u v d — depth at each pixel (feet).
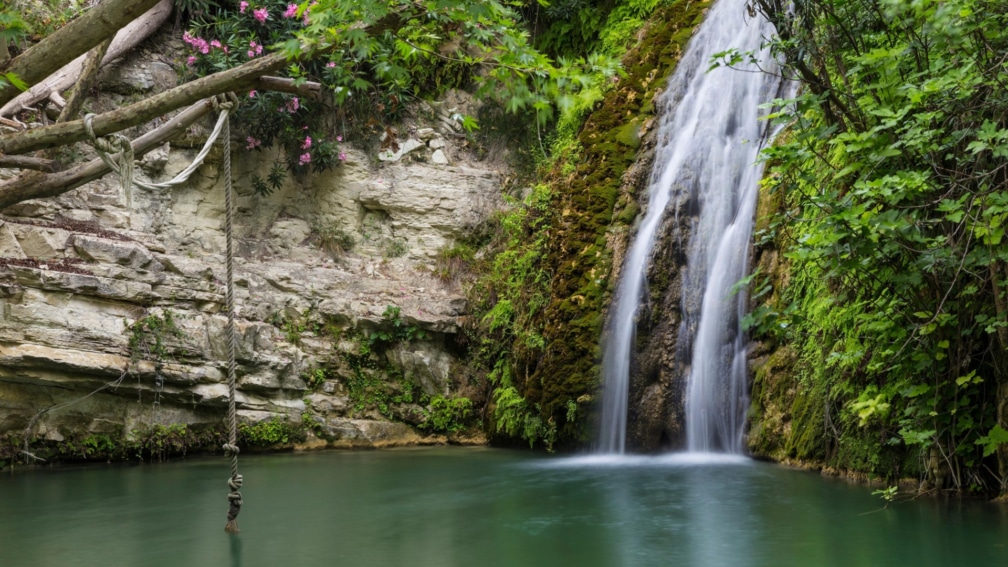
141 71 40.29
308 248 42.65
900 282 22.47
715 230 33.81
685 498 24.63
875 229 20.86
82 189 36.96
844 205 21.76
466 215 44.27
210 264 38.04
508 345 40.01
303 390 38.83
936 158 22.38
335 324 40.47
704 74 37.96
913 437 22.70
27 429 32.55
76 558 18.89
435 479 29.14
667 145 37.63
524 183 45.42
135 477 30.19
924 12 20.27
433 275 43.42
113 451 34.22
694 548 19.07
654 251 34.40
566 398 34.63
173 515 23.58
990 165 21.85
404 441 40.06
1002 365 22.29
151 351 34.53
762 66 35.24
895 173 23.02
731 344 32.04
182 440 35.55
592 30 46.60
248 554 19.12
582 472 29.84
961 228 22.16
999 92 21.06
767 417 30.53
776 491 25.25
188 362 35.65
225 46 41.19
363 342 40.52
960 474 23.73
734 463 30.25
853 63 25.58
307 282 40.42
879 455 25.90
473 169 45.52
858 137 21.62
